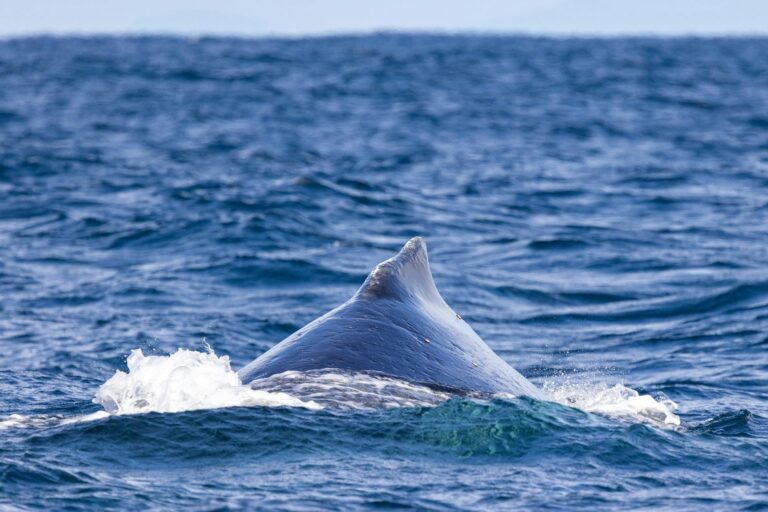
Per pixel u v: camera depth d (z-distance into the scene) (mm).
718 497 31828
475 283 80625
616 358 61969
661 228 105062
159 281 80000
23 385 51031
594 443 35500
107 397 38375
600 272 86062
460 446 34375
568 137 197500
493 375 40625
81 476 31578
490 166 155000
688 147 179500
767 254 91625
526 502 30750
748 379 55688
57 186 127625
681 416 46250
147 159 157875
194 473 32031
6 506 29281
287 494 30484
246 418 35062
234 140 189250
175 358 38625
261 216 102812
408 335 40156
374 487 31234
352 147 180250
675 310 74000
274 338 65625
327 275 82188
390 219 108938
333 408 35844
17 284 79875
